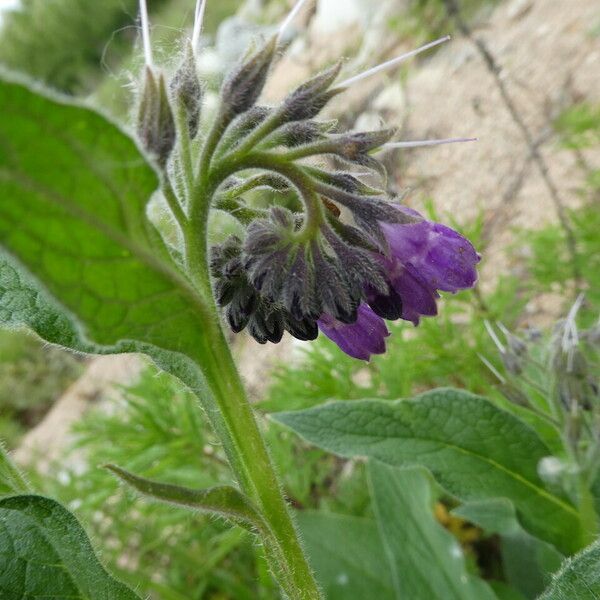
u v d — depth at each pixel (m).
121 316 0.05
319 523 0.12
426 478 0.11
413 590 0.10
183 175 0.06
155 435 0.13
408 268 0.06
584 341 0.09
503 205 0.20
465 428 0.09
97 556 0.06
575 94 0.22
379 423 0.09
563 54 0.24
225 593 0.14
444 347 0.13
